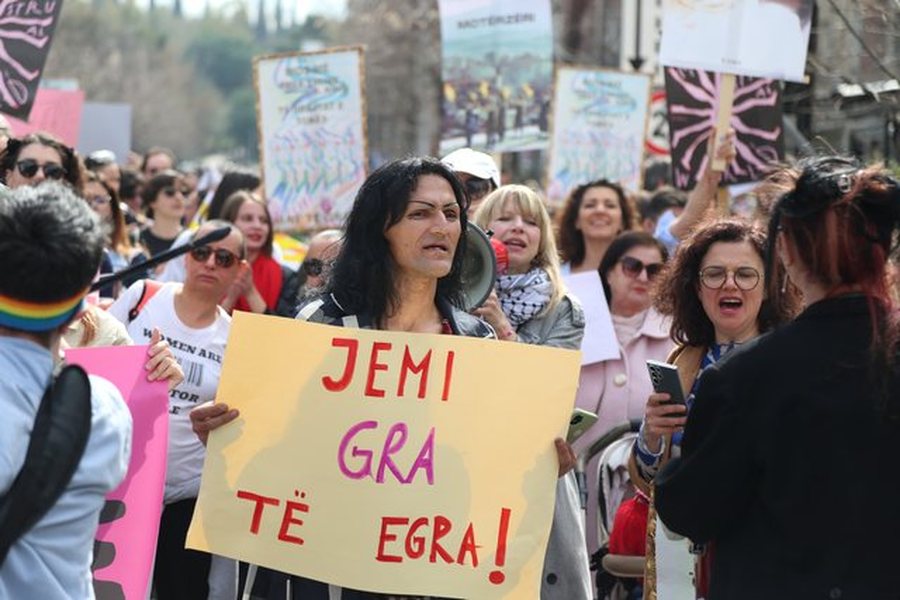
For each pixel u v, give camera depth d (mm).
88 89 77938
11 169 7969
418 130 49906
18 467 4191
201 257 7477
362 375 5469
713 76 10422
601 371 8336
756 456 4496
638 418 7914
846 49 12664
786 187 4789
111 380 5418
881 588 4371
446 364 5469
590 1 33812
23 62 9312
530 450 5430
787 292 6277
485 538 5363
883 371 4363
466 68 13922
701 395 4590
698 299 6508
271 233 10648
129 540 5320
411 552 5355
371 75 54844
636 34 20188
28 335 4328
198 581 7602
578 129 13664
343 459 5422
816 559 4418
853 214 4465
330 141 13211
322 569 5344
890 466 4379
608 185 10242
